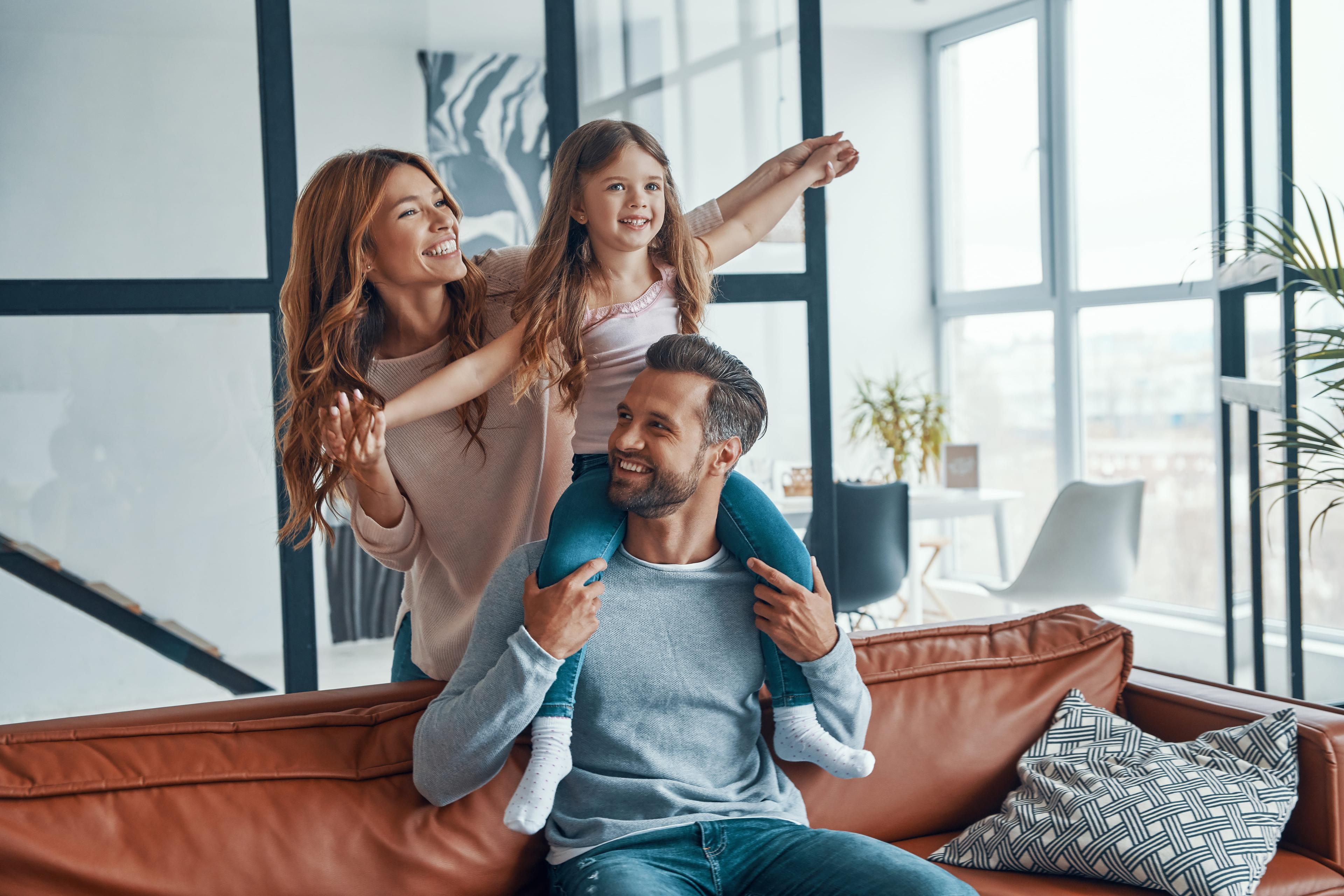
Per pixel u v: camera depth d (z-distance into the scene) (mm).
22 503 2613
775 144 2982
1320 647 3404
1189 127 4980
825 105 6059
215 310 2670
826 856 1491
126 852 1392
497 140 5383
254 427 2729
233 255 2691
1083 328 5578
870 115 6176
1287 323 3248
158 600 2709
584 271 1885
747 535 1608
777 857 1521
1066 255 5602
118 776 1444
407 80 5066
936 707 1907
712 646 1600
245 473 2734
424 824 1517
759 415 1567
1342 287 3076
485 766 1478
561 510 1593
